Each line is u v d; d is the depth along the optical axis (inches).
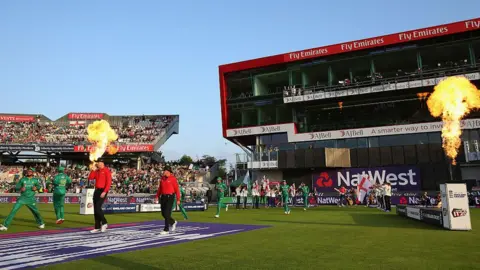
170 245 307.7
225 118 1705.2
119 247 294.0
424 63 1508.4
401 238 356.5
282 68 1622.8
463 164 1270.9
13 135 2146.9
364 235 383.9
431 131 1330.0
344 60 1505.9
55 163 2166.6
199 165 2482.8
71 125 2358.5
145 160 2306.8
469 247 297.3
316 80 1705.2
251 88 1756.9
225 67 1694.1
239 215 763.4
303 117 1605.6
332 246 304.7
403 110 1453.0
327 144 1515.7
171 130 2429.9
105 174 415.5
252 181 1579.7
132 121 2439.7
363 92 1427.2
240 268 217.0
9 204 1286.9
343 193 1236.5
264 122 1702.8
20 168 1983.3
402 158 1352.1
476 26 1283.2
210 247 297.9
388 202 871.1
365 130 1430.9
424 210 533.6
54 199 530.0
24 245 303.6
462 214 430.0
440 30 1333.7
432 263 231.5
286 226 496.7
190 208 938.7
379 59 1488.7
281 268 217.3
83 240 337.1
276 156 1504.7
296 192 1359.5
